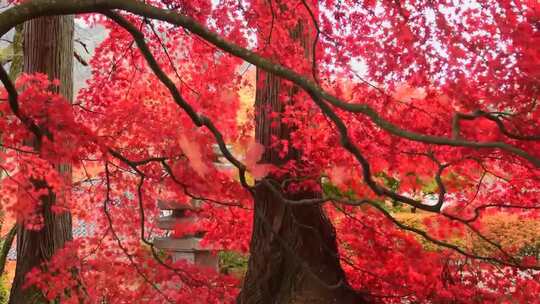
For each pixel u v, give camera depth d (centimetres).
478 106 303
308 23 394
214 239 436
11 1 447
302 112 367
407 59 317
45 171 331
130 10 190
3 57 714
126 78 415
